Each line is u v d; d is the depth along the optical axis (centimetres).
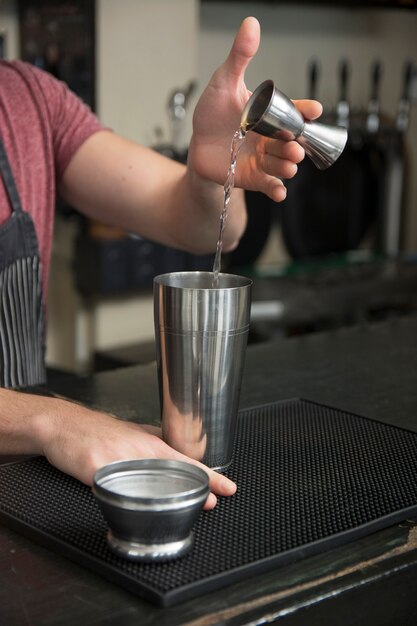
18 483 99
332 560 84
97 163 161
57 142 162
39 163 159
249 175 118
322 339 183
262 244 394
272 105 100
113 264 317
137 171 159
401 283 371
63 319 346
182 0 326
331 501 95
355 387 145
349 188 423
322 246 420
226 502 94
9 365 157
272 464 106
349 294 353
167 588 76
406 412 132
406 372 157
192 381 97
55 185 169
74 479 100
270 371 155
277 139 107
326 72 425
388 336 187
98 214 168
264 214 391
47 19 321
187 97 332
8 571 82
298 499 95
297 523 89
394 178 422
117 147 161
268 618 74
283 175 111
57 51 319
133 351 261
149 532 79
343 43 428
